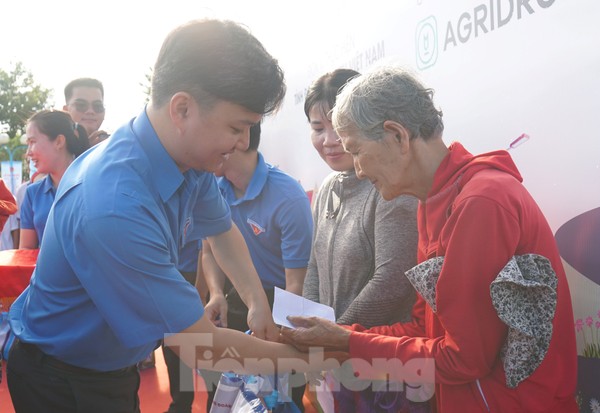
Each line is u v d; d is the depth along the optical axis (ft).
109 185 3.92
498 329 4.10
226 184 7.68
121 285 3.88
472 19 6.09
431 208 4.44
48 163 10.51
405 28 7.46
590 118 4.74
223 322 7.38
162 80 4.02
